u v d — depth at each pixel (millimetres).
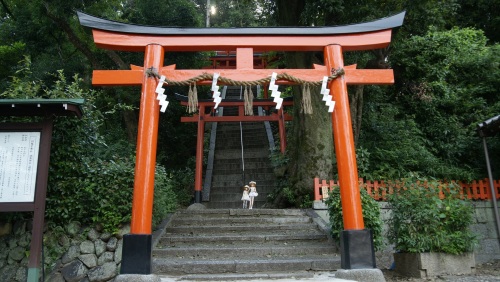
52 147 5758
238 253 6418
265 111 16469
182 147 15805
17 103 4785
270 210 8445
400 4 8578
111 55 12039
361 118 10078
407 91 11852
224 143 15336
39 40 12922
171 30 5656
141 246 4613
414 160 8820
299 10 9742
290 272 5711
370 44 5824
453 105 10852
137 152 5043
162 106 5207
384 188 8047
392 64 11680
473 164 9414
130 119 12750
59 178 5734
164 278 5289
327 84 5766
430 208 5887
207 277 5285
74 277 5395
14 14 13602
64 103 4863
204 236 7066
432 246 5773
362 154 8617
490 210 8148
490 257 7816
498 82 11273
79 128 6148
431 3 8930
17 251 5500
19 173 4680
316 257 6250
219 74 5504
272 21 11070
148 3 13492
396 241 6035
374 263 4883
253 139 15352
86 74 13461
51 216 5574
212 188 12273
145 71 5379
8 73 14336
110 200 5742
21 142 4816
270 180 12250
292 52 10000
